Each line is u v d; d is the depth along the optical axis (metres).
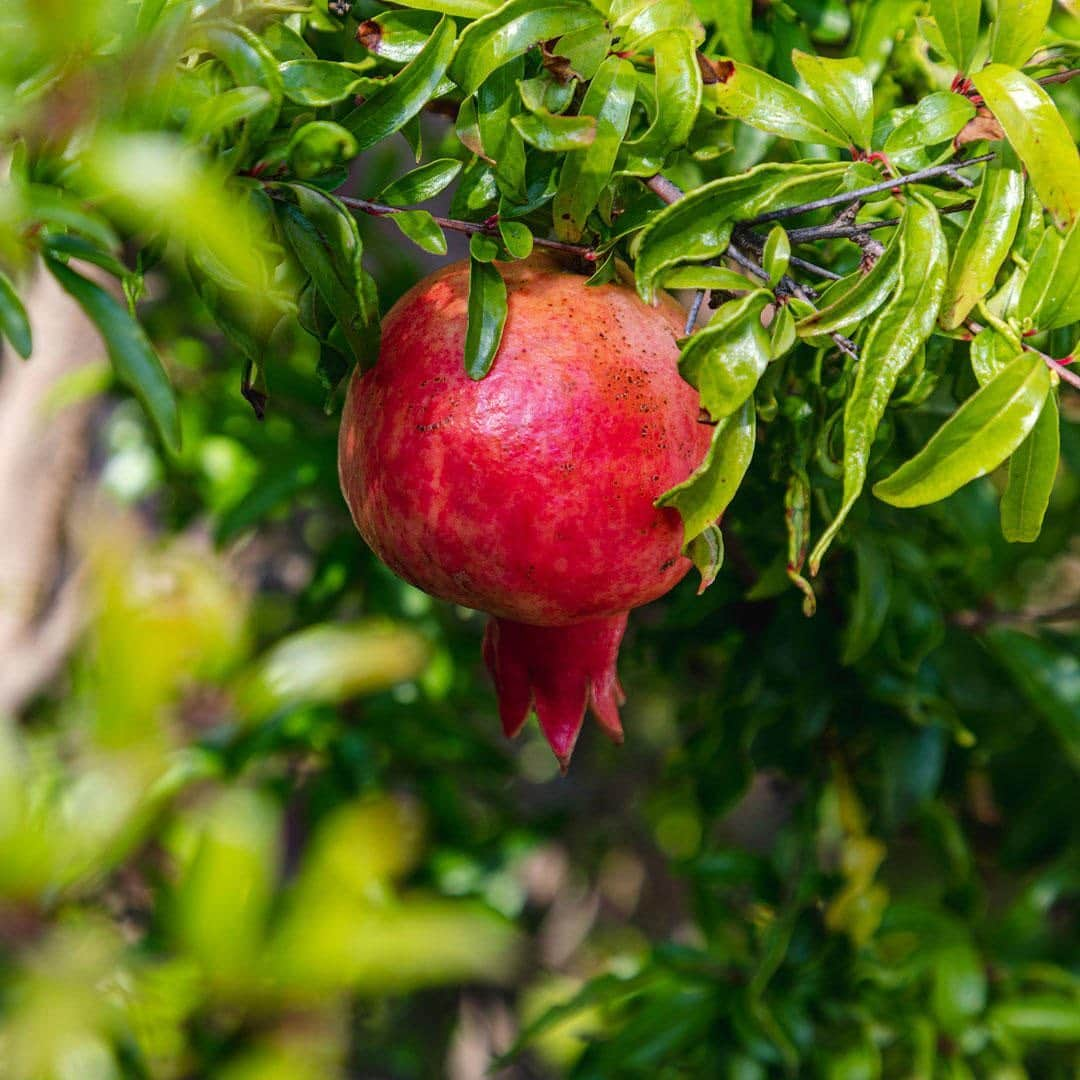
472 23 0.79
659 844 1.74
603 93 0.79
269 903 0.71
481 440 0.78
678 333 0.81
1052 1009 1.07
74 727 1.04
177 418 0.73
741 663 1.07
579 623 0.81
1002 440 0.76
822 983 1.07
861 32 0.94
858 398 0.77
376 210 0.79
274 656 0.76
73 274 0.73
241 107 0.73
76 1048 0.70
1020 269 0.79
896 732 1.04
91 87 0.72
